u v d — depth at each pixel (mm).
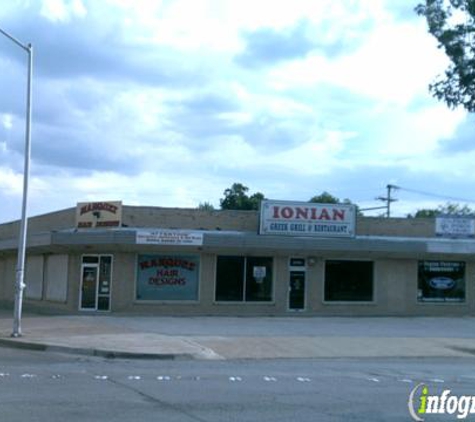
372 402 11211
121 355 17625
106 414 9609
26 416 9344
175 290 31469
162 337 20766
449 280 34719
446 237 34938
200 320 28031
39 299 36406
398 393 12273
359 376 14734
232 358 17969
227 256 32031
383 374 15266
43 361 16391
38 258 37188
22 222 21141
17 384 12172
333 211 32781
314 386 12883
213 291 31734
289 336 22391
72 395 11102
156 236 30016
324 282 33125
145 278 31266
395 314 33781
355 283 33562
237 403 10734
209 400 10938
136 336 20906
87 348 18234
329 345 20672
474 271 34969
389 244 32594
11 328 23234
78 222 32469
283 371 15336
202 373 14477
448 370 16688
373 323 28703
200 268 31703
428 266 34531
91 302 31562
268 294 32469
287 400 11148
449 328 27547
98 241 30000
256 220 32938
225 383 12938
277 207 32188
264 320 28766
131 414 9648
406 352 20156
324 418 9734
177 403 10594
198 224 32344
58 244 31094
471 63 11164
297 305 32719
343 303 33250
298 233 32312
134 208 31656
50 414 9508
